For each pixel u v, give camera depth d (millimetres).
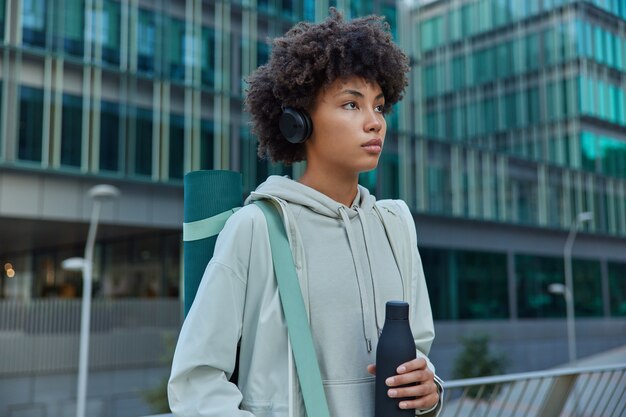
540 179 32094
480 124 32281
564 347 32875
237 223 1262
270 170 22625
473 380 2908
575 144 32062
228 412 1137
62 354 19188
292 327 1188
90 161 19375
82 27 19500
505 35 33125
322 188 1373
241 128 22281
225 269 1223
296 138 1348
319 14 24234
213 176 1353
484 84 32781
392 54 1363
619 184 34438
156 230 22469
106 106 19781
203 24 21844
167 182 20750
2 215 18266
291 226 1277
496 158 30641
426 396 1174
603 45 31562
